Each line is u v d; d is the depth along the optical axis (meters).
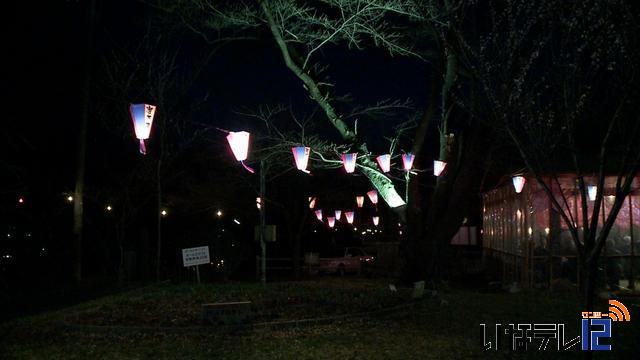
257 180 30.66
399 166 25.94
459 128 22.61
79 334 11.73
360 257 34.38
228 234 27.80
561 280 18.31
